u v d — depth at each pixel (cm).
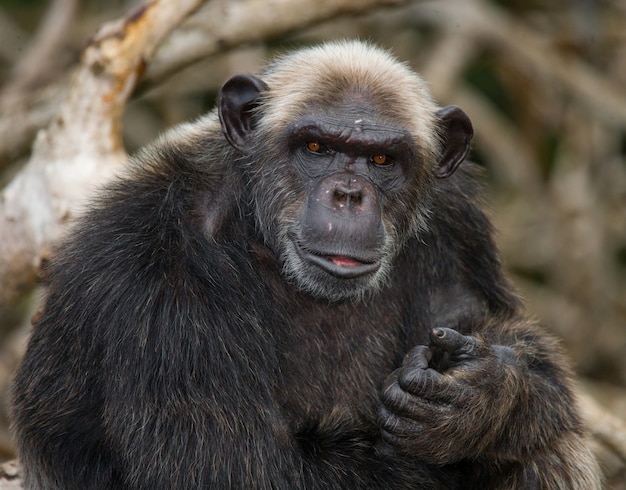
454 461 1343
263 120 1401
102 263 1309
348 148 1343
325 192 1333
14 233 1750
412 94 1405
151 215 1338
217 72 2992
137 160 1422
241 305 1327
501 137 3161
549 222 3150
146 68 1767
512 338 1443
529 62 2964
